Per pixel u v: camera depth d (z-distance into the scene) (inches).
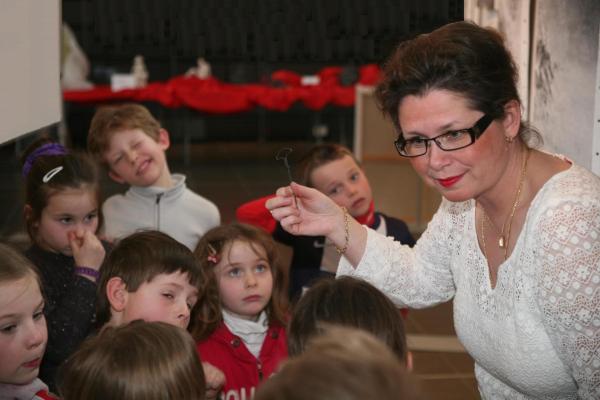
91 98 313.4
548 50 70.8
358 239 62.9
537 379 53.3
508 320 53.0
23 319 60.9
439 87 46.0
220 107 323.9
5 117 61.0
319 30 195.0
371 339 26.9
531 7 73.8
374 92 51.4
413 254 63.7
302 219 63.1
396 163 207.5
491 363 56.9
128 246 75.7
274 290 87.7
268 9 235.9
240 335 84.4
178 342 52.6
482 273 55.3
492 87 46.1
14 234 204.7
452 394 126.3
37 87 65.2
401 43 49.8
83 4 345.4
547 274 48.0
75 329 77.3
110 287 74.2
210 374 73.9
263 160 358.9
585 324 47.0
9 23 60.9
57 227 85.4
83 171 87.4
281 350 85.6
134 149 106.4
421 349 144.5
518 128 49.1
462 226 57.4
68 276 86.7
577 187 48.6
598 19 62.6
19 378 61.2
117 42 240.2
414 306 64.5
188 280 75.1
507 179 51.3
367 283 54.0
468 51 45.9
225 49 244.5
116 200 112.3
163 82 374.9
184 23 240.7
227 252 84.4
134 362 50.1
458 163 47.3
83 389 50.6
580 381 49.0
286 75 346.3
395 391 23.9
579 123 66.2
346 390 23.4
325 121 400.5
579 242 46.7
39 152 90.2
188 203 114.0
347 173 101.3
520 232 51.3
